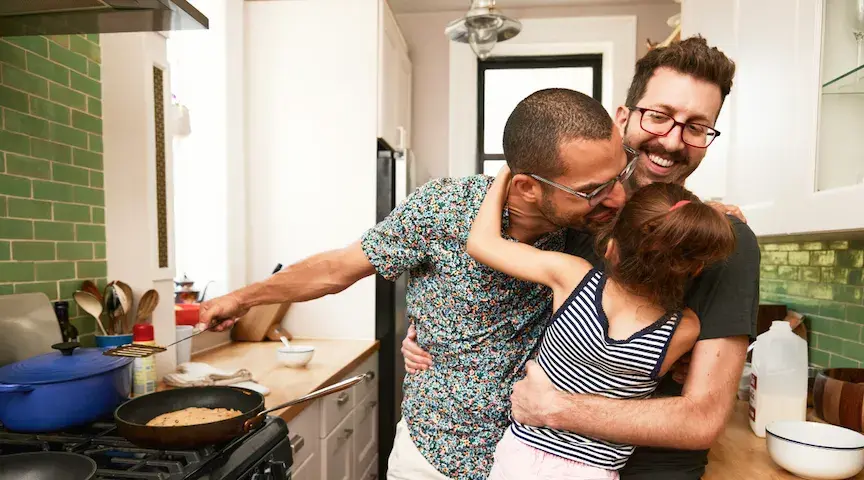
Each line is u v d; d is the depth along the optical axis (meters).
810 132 1.27
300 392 1.67
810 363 1.84
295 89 2.62
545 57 3.50
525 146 1.00
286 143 2.63
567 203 1.01
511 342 1.19
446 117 3.39
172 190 1.79
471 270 1.16
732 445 1.32
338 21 2.58
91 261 1.62
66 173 1.54
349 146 2.60
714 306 0.95
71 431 1.18
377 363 2.61
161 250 1.73
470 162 3.39
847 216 1.12
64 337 1.45
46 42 1.47
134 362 1.48
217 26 2.44
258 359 2.15
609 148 0.96
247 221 2.65
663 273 0.90
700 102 1.12
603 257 1.01
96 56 1.64
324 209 2.62
